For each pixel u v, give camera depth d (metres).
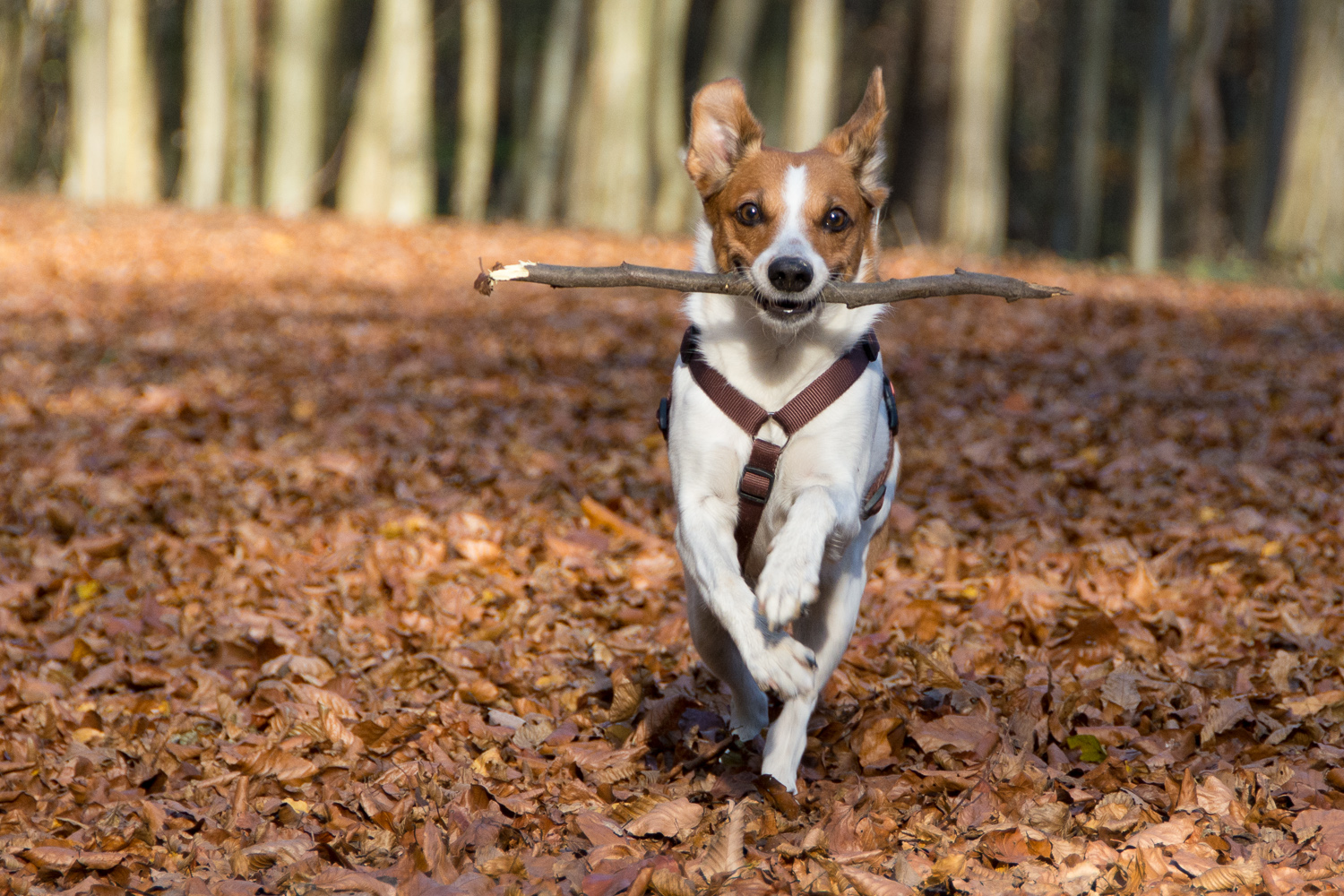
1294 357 15.64
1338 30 31.83
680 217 43.72
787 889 4.41
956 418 12.45
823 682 5.48
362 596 8.06
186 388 13.73
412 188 37.69
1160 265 40.31
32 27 52.56
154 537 9.06
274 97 37.12
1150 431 11.89
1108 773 5.20
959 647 6.77
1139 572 7.73
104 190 43.97
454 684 6.62
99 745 6.06
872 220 5.89
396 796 5.29
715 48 42.47
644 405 13.17
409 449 11.58
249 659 7.07
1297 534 8.72
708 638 5.62
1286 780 5.14
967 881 4.46
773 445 5.35
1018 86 58.25
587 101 47.19
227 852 4.90
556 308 19.84
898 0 50.84
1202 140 53.34
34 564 8.58
